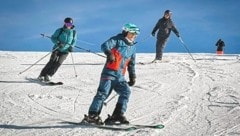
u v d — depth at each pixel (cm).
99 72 1177
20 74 1103
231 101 788
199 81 1020
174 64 1380
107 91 591
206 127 607
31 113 681
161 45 1442
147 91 892
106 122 605
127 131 572
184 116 677
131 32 587
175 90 905
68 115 679
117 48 584
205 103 774
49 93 862
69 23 1012
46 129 580
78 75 1112
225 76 1101
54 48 1013
